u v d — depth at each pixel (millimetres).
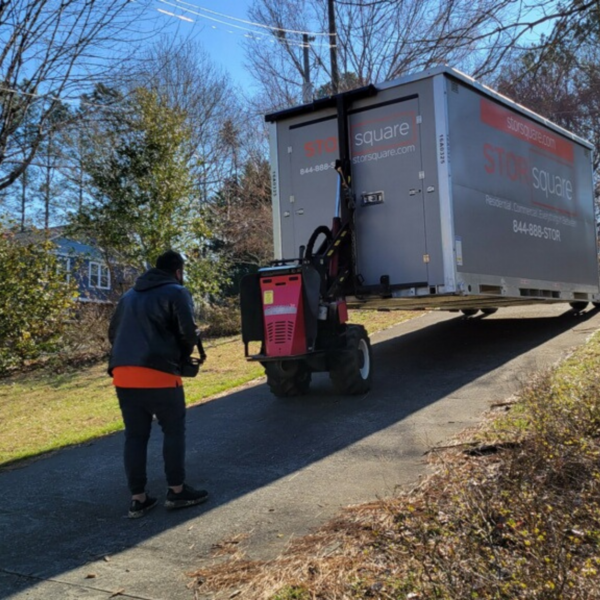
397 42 9164
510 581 2535
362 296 8148
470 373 8422
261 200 22938
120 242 15008
